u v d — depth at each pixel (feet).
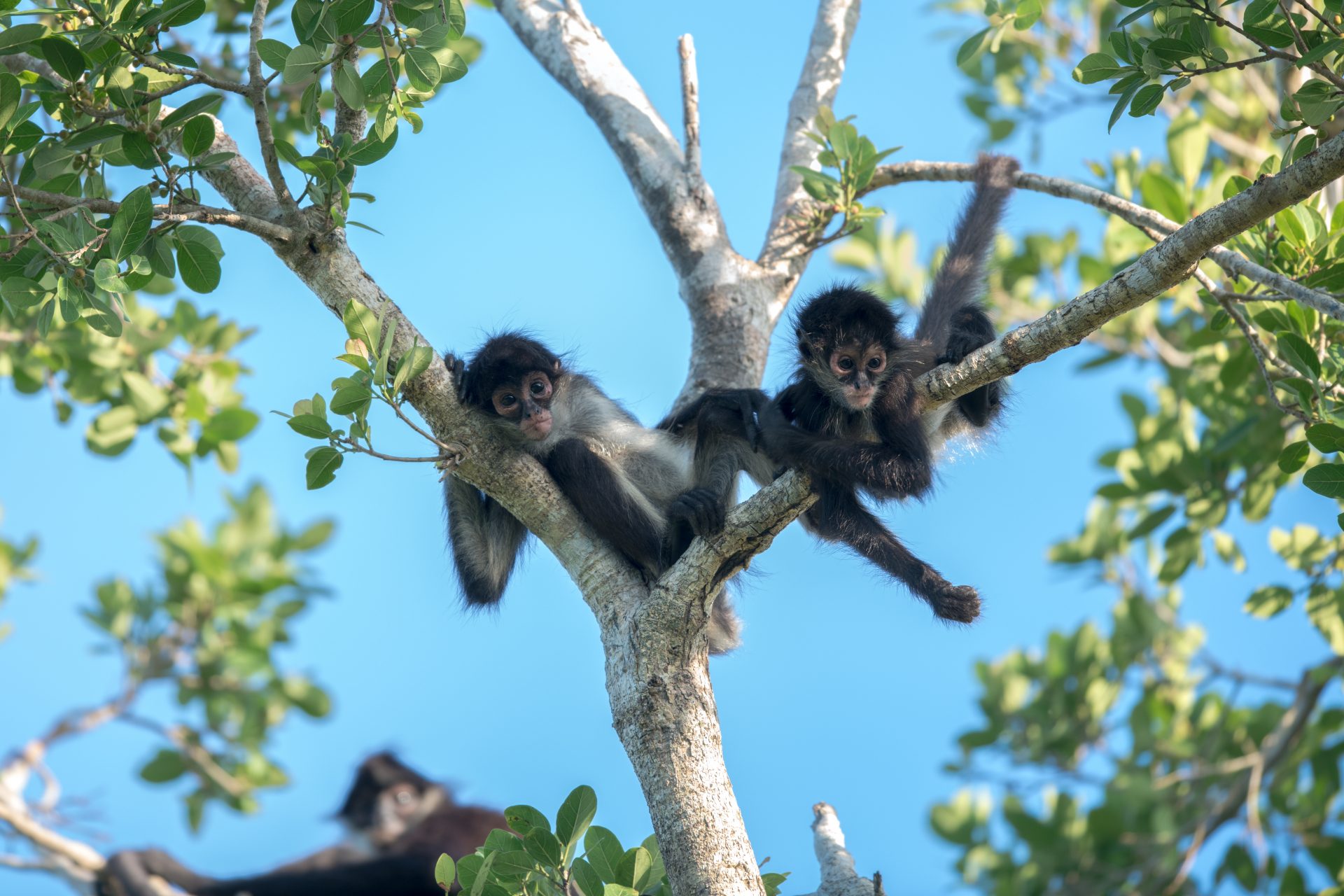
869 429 51.47
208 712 80.94
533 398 55.21
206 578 83.30
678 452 59.72
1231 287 56.75
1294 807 83.97
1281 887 80.59
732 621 59.72
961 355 51.29
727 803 38.81
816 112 68.74
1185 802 88.02
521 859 38.52
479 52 72.79
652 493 58.80
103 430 69.41
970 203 59.41
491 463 43.45
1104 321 37.55
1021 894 89.10
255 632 83.20
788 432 49.60
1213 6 43.32
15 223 45.73
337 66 41.52
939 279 58.34
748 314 61.16
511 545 57.93
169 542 84.84
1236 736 88.58
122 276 41.14
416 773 77.20
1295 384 45.21
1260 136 90.84
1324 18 39.29
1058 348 38.42
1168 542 73.87
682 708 39.73
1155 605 95.71
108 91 41.14
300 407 38.91
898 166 63.10
